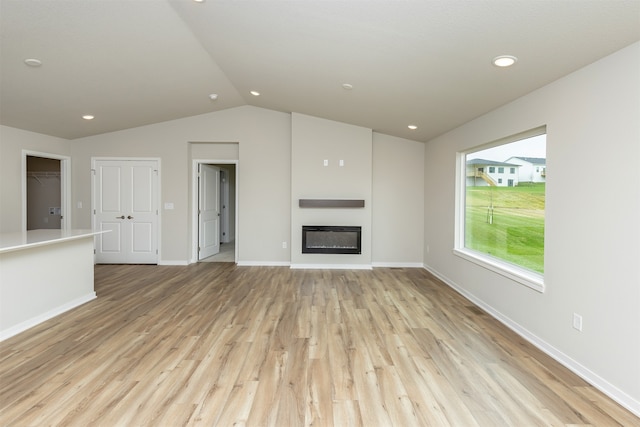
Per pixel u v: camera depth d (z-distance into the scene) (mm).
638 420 1956
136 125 6137
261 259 6348
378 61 3186
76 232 4000
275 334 3162
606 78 2250
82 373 2434
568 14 1935
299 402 2113
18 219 5309
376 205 6281
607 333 2223
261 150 6285
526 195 3355
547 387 2299
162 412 1998
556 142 2723
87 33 3174
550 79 2727
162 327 3312
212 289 4691
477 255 4250
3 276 3031
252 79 4574
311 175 6094
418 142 6262
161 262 6359
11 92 4148
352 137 6078
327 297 4348
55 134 5855
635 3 1726
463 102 3678
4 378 2357
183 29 3342
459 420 1954
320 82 4113
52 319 3502
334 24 2686
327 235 6121
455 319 3580
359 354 2768
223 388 2262
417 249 6301
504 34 2281
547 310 2807
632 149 2064
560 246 2668
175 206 6324
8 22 2871
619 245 2145
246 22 2953
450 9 2160
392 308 3928
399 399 2154
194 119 6258
